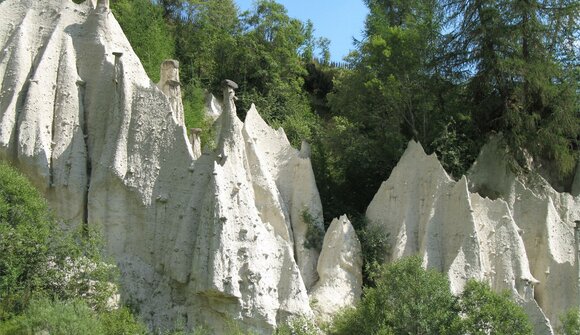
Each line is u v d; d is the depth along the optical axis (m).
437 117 28.05
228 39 39.78
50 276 18.59
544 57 26.73
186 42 41.03
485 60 26.58
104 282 18.94
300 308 20.03
